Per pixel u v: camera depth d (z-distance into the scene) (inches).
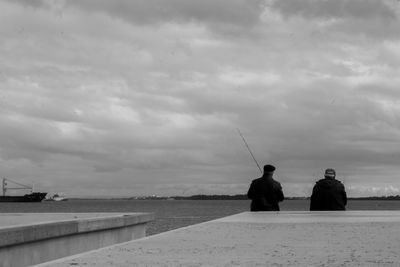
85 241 467.5
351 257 294.7
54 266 258.1
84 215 617.9
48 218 573.6
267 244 355.3
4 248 342.0
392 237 398.9
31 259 378.0
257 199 706.8
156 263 270.1
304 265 265.9
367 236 406.3
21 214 637.9
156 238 394.0
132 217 583.8
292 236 407.5
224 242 366.9
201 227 488.4
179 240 378.9
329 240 379.9
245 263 271.9
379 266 263.0
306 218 597.0
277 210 710.5
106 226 504.1
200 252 313.6
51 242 407.8
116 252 311.7
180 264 267.6
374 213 729.0
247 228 477.7
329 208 714.2
